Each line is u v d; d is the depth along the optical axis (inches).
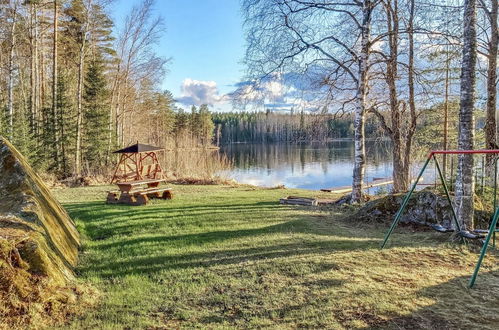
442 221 233.1
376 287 139.2
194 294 138.5
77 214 318.0
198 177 674.8
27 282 123.6
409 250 189.2
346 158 1288.1
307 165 1128.8
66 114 735.1
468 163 203.3
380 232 237.3
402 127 452.1
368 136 492.1
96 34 808.9
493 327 109.5
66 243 189.5
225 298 133.6
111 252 199.8
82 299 132.3
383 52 393.7
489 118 379.6
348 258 174.6
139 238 228.1
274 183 783.7
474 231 186.5
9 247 130.0
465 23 199.8
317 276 151.1
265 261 171.9
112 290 144.5
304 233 228.5
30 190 195.6
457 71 435.2
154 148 424.8
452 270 161.2
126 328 113.5
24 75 930.1
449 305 124.6
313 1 346.0
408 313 118.4
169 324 115.7
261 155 1565.0
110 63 968.3
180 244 209.2
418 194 256.5
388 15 397.4
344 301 127.3
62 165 717.9
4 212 169.9
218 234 229.9
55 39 674.8
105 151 799.1
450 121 579.8
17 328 109.0
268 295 134.6
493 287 140.9
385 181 637.3
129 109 997.8
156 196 432.1
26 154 600.7
